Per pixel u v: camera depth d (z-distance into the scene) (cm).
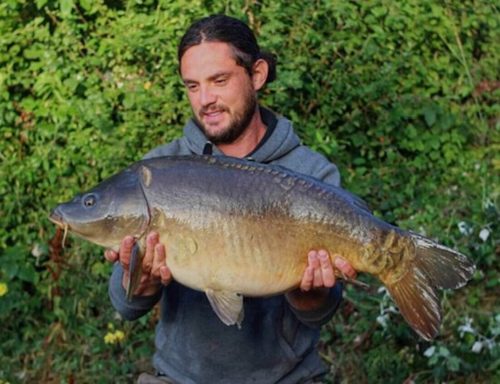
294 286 154
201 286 153
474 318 306
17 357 312
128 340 310
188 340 173
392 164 348
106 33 339
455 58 367
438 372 287
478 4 372
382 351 298
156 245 152
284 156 177
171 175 154
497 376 288
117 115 333
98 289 318
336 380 298
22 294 320
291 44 340
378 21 358
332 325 309
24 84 332
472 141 360
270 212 152
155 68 333
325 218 152
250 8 341
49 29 344
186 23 332
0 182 326
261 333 172
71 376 301
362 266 153
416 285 154
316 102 342
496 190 338
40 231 327
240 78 169
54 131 329
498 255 321
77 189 329
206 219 152
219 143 173
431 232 323
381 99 348
